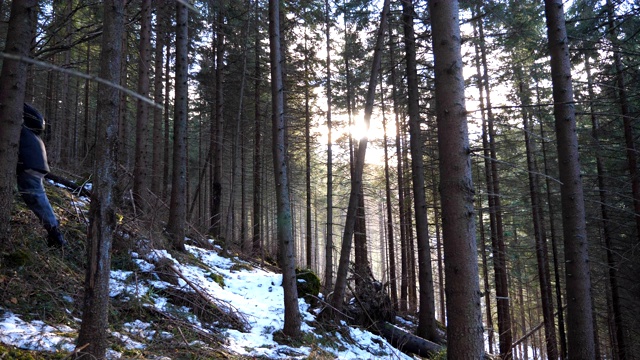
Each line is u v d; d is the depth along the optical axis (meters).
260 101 19.59
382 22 8.30
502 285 14.79
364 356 6.88
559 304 14.77
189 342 4.61
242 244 15.45
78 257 5.46
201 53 17.88
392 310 9.41
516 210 16.66
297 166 27.97
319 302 8.62
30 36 4.51
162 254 6.82
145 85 10.08
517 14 10.65
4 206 4.31
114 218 3.14
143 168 9.55
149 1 10.59
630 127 11.10
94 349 2.96
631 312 14.00
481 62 15.74
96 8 7.49
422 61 11.23
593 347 5.83
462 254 3.56
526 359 20.48
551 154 16.88
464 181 3.66
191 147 28.83
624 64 10.86
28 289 4.20
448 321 3.58
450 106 3.75
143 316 4.89
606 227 13.30
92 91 19.00
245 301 7.30
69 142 18.62
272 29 6.73
